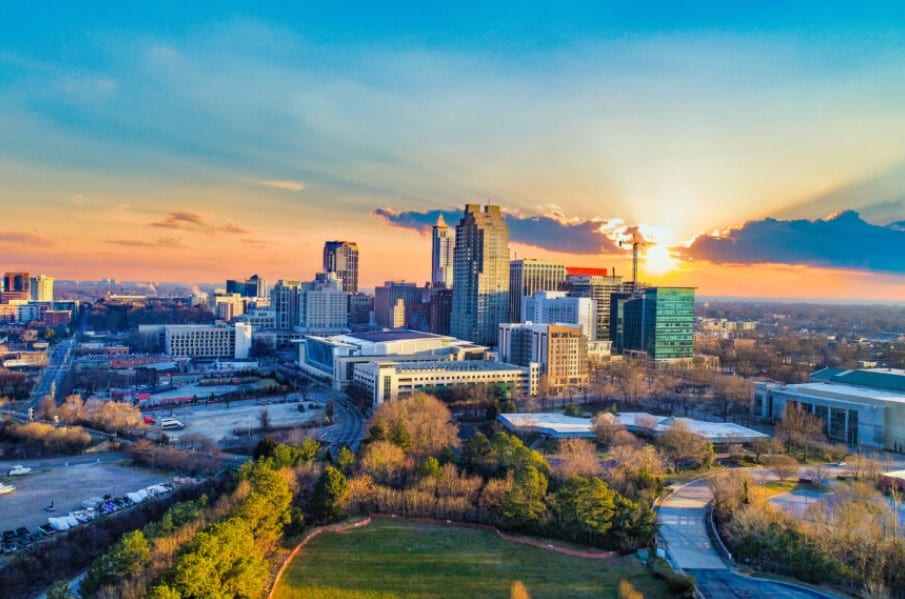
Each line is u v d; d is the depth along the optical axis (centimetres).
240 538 19675
